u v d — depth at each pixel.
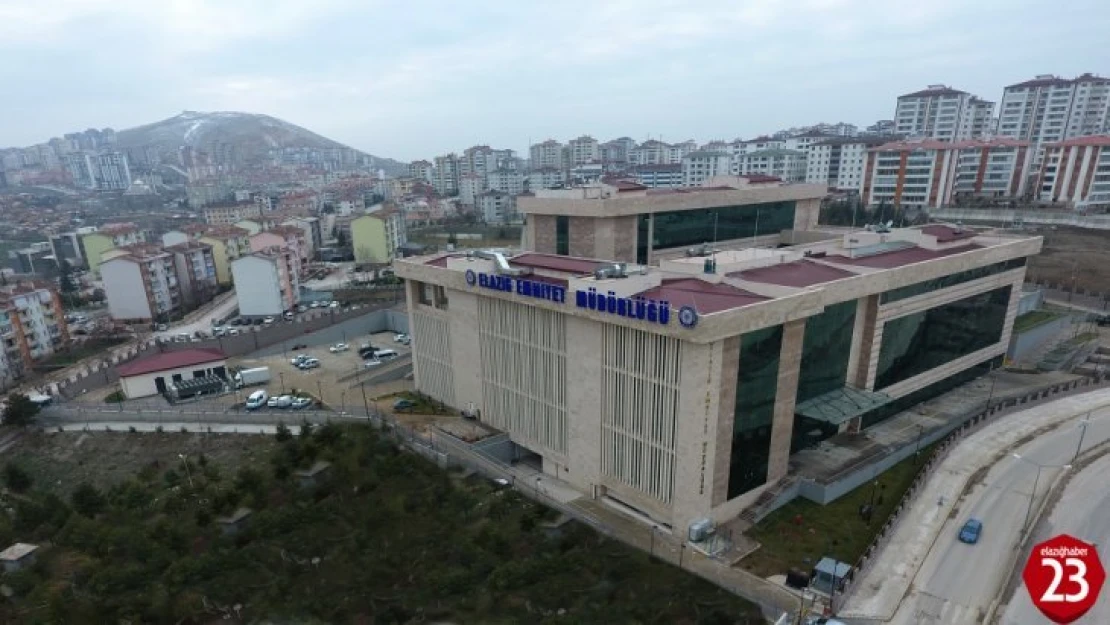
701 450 49.72
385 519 52.84
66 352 116.38
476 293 66.75
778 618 41.19
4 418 75.94
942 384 77.56
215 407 79.19
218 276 168.25
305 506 54.41
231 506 54.94
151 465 67.69
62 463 70.69
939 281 70.50
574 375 57.72
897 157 175.88
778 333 52.75
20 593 45.75
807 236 106.38
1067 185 166.38
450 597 43.97
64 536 51.88
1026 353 92.69
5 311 103.06
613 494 56.88
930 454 63.47
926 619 41.25
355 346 109.06
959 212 164.62
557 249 90.88
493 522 52.03
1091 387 78.12
